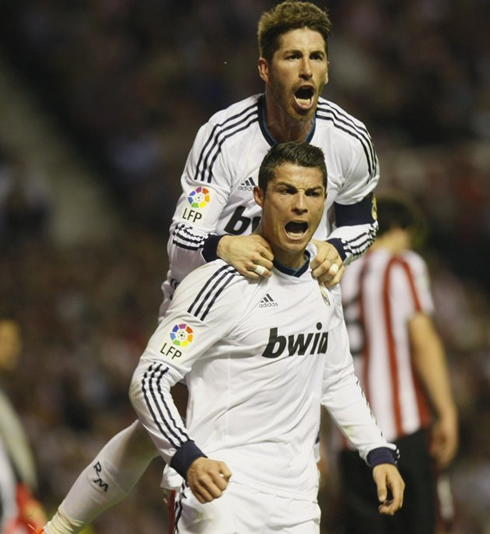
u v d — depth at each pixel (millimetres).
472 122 59531
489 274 49406
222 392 13492
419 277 20609
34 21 59875
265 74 14203
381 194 21016
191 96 57188
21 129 57562
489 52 63438
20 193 49531
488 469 36531
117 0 60688
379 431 15008
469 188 50125
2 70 60062
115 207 54906
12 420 21656
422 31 63688
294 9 13891
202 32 60031
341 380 14875
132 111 56844
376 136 56719
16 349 23734
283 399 13602
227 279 13258
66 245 49750
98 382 38156
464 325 44781
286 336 13500
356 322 20562
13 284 42875
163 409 12945
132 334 41031
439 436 20500
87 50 59062
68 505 15109
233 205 14617
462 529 34500
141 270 46094
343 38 63219
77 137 57469
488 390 41719
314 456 14195
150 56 59156
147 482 33625
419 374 20375
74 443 34219
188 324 13227
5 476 21109
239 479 13328
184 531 13531
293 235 13148
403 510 19797
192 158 14609
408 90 60188
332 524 28891
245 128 14453
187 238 14023
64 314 40906
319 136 14508
